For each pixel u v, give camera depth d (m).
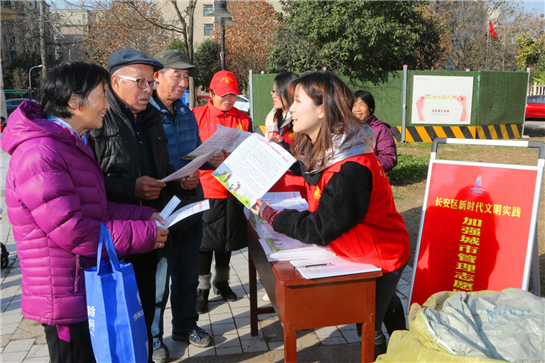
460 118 12.69
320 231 1.89
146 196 2.38
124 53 2.27
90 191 1.86
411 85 12.52
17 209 1.74
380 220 2.03
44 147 1.70
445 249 2.87
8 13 12.24
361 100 3.97
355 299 2.00
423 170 8.70
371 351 2.06
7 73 29.44
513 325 1.80
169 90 2.83
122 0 10.50
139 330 1.80
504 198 2.69
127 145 2.34
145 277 2.39
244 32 28.72
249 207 2.03
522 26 27.00
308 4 15.20
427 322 1.79
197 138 3.13
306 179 2.09
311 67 15.14
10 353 2.98
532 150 11.22
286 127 3.21
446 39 25.20
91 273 1.73
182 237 2.96
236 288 4.06
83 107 1.81
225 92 3.51
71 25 13.20
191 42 10.77
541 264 4.36
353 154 1.90
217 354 2.96
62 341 1.86
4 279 4.32
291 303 1.93
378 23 14.45
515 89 13.21
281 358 2.90
